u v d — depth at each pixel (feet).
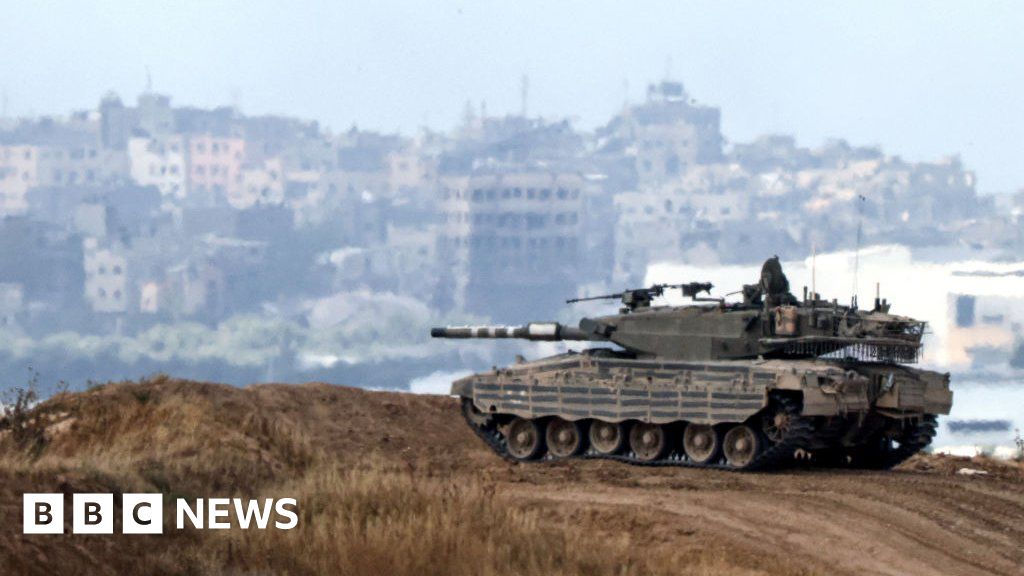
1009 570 289.94
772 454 367.45
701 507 320.09
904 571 285.84
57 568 239.09
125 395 380.37
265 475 329.72
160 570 249.96
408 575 265.75
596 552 282.15
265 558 266.57
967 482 361.10
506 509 303.89
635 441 390.42
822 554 293.84
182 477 306.96
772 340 390.21
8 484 265.75
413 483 315.17
